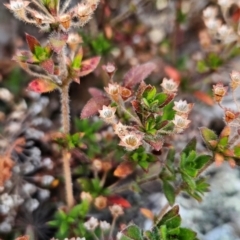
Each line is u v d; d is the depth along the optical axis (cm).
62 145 16
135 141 13
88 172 19
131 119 15
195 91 20
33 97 20
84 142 18
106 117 14
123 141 13
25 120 19
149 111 13
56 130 20
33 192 18
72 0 20
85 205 17
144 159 16
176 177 16
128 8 21
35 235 17
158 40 22
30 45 14
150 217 16
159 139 14
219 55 20
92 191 17
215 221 17
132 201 18
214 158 14
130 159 16
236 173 18
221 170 18
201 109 20
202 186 15
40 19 13
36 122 19
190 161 15
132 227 13
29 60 14
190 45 23
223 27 18
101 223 16
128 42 22
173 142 19
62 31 14
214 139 14
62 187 19
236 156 14
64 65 15
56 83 15
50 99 21
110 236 16
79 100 21
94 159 18
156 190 18
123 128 13
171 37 22
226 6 18
